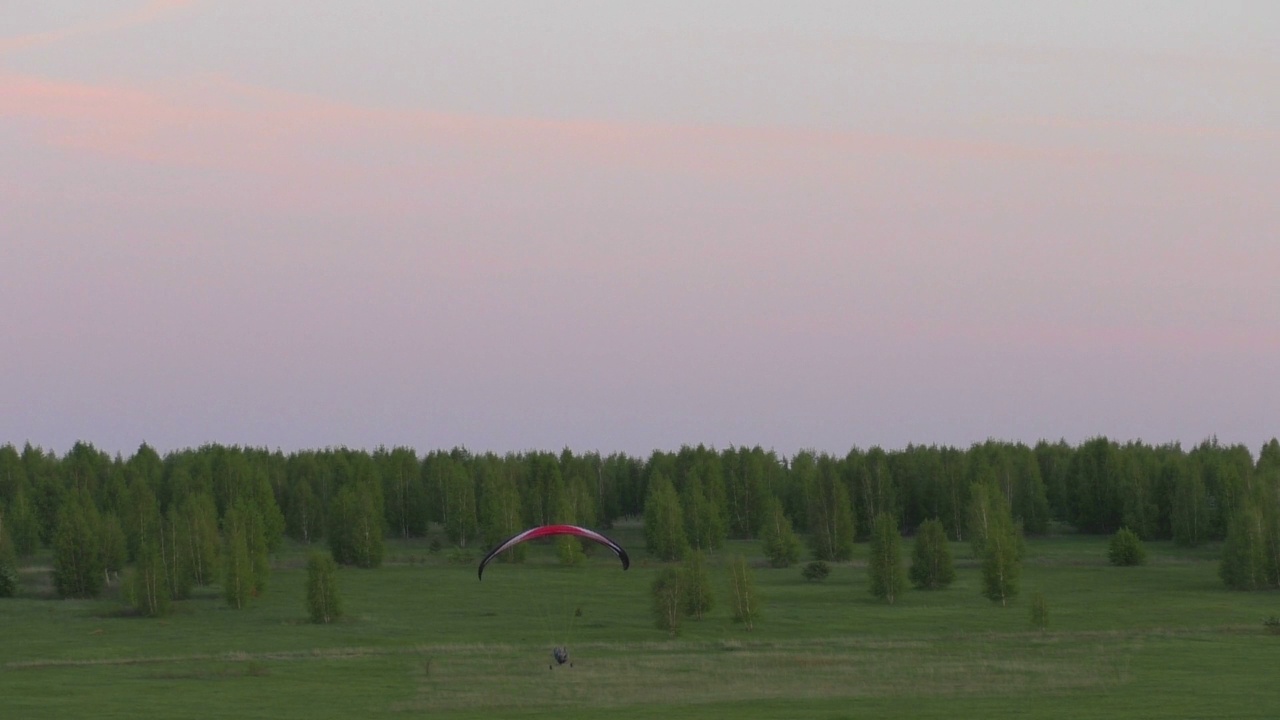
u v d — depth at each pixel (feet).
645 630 510.17
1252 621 511.81
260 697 346.33
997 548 589.32
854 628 507.30
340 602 553.23
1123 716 299.58
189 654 449.48
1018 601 589.32
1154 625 501.97
